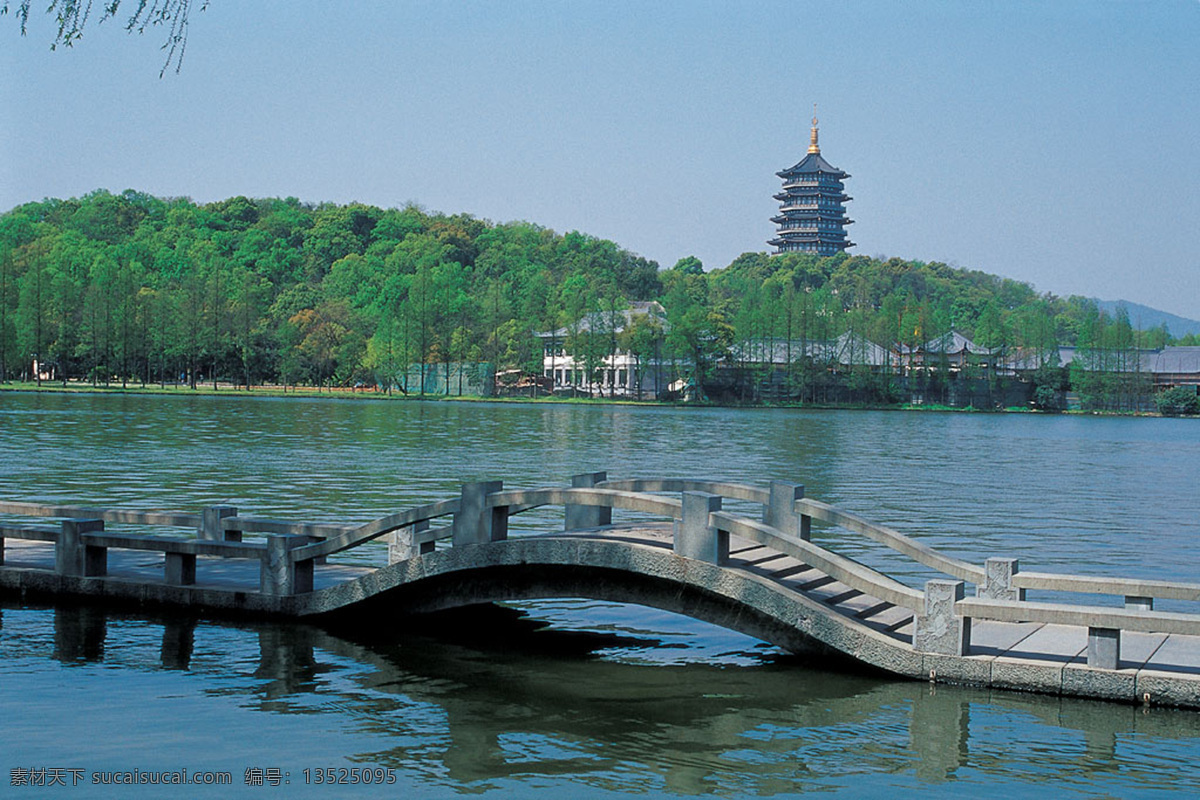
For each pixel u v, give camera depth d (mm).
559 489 13469
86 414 69188
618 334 130000
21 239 194750
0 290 122875
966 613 12008
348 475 34312
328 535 15656
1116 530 25359
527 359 134750
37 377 124312
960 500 31469
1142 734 10500
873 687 12070
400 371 129250
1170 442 69625
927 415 114000
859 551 21234
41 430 52531
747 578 12742
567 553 13297
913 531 24688
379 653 13336
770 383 130625
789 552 12695
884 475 39406
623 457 44781
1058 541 23453
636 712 11180
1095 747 10156
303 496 28312
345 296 172625
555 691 11875
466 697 11609
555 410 101375
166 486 30094
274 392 127000
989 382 135625
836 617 12508
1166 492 34938
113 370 129000
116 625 14312
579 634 14500
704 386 127562
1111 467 46156
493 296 145500
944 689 11945
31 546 18406
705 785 9211
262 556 14984
